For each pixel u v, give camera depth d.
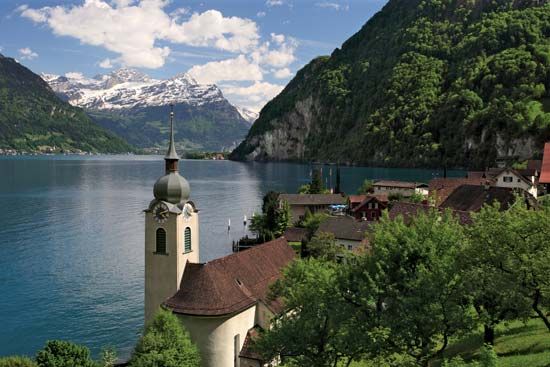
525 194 91.50
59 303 91.38
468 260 38.50
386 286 40.81
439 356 42.66
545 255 35.81
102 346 75.00
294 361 44.16
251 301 56.72
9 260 118.75
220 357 53.59
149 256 60.56
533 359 40.31
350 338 39.47
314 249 100.19
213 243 139.88
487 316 39.16
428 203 126.12
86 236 144.75
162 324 50.19
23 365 57.72
